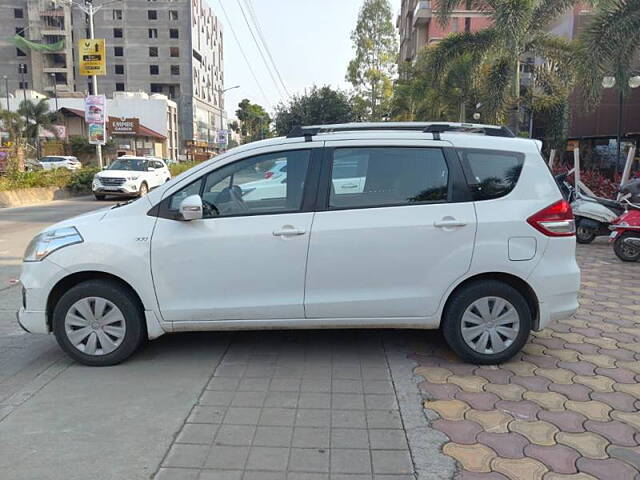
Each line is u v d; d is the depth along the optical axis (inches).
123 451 126.3
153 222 173.8
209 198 176.2
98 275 176.7
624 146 907.4
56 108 2491.4
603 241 444.5
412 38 2229.3
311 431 135.6
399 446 128.5
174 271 171.5
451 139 176.2
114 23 3398.1
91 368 175.6
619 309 241.6
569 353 187.3
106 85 3447.3
